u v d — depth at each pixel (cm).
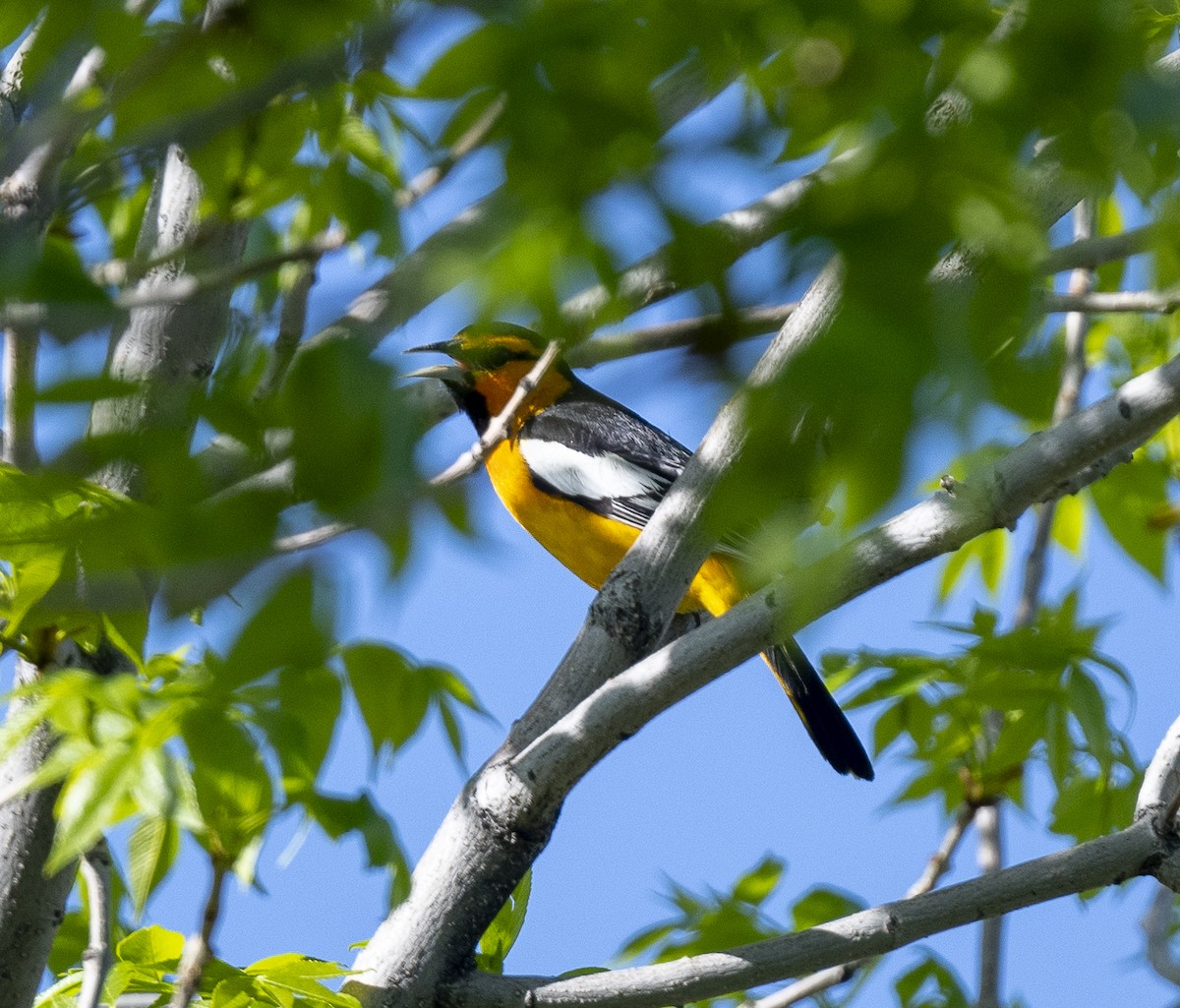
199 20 589
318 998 727
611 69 393
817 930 755
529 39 395
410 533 393
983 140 373
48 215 732
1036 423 369
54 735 807
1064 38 371
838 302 362
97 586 576
